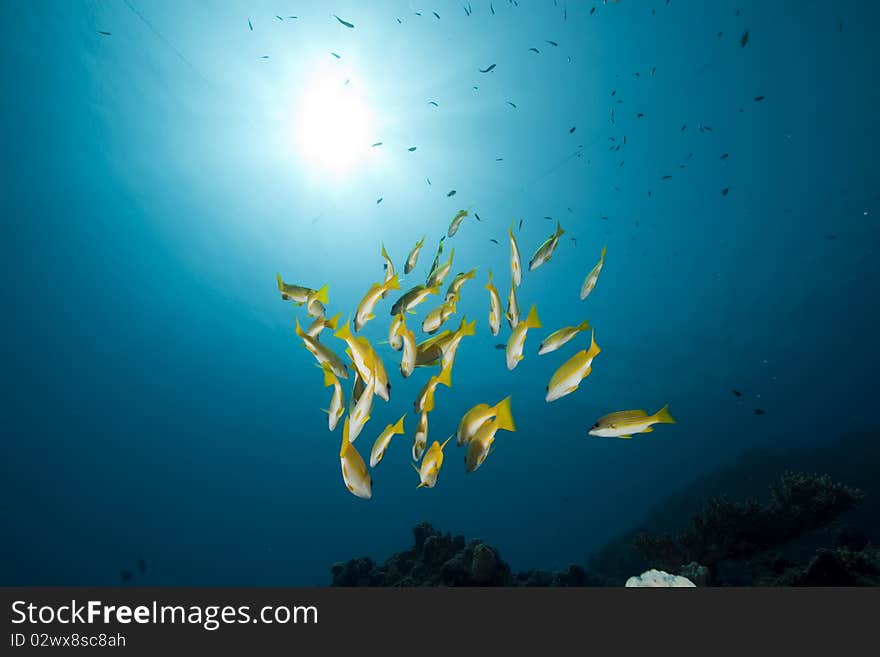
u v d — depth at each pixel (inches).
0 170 1547.7
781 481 260.8
